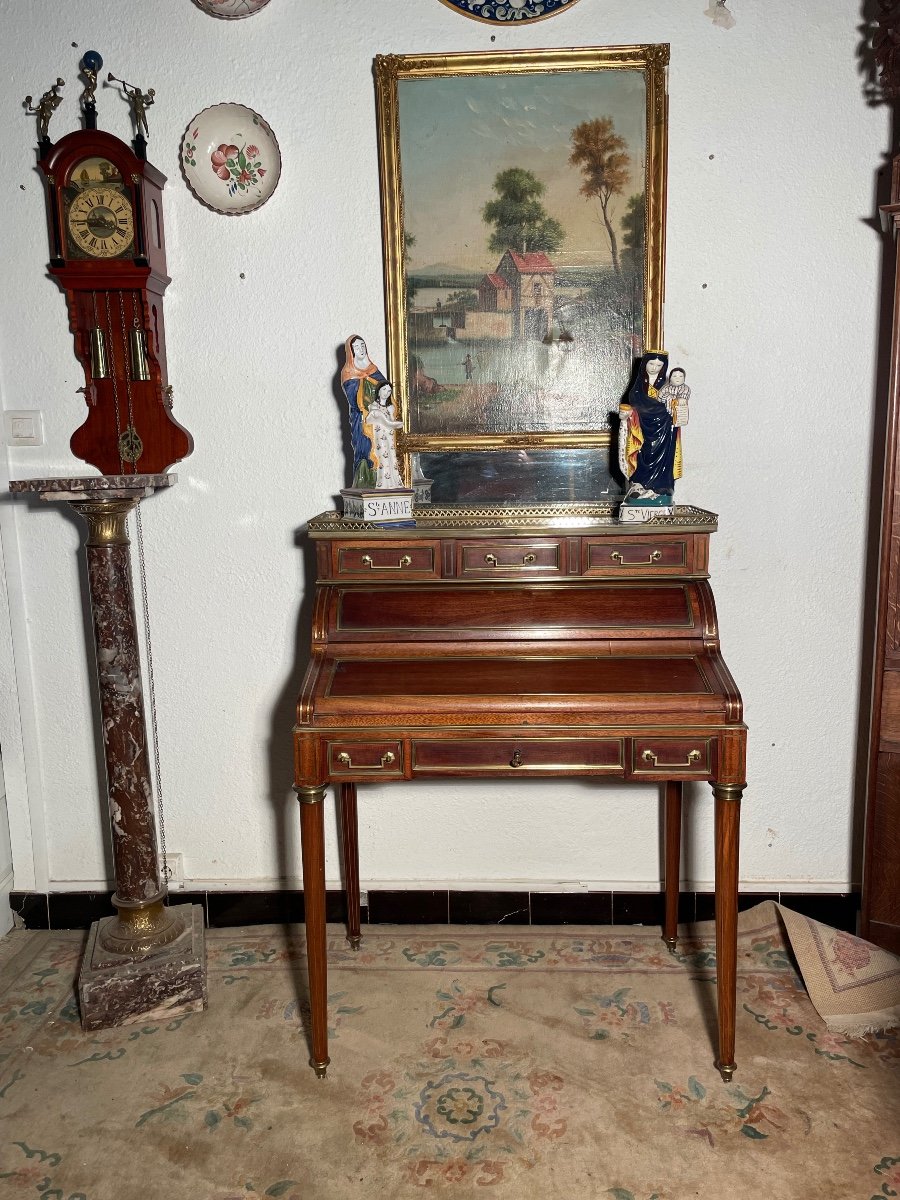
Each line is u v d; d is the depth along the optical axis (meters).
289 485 2.55
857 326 2.42
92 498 2.21
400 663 2.13
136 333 2.42
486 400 2.48
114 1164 1.85
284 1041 2.22
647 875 2.68
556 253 2.42
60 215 2.33
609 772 1.98
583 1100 1.99
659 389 2.28
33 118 2.39
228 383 2.51
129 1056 2.18
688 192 2.39
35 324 2.48
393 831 2.69
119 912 2.41
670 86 2.35
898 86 2.20
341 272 2.46
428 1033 2.22
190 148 2.37
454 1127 1.92
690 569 2.25
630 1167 1.81
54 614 2.63
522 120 2.37
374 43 2.36
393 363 2.46
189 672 2.64
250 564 2.59
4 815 2.70
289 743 2.66
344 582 2.28
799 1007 2.30
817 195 2.37
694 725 1.95
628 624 2.17
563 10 2.33
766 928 2.58
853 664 2.57
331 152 2.40
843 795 2.63
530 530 2.24
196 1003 2.32
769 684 2.59
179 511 2.57
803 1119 1.93
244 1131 1.93
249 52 2.37
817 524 2.51
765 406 2.46
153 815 2.42
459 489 2.52
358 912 2.59
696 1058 2.12
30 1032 2.27
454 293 2.44
